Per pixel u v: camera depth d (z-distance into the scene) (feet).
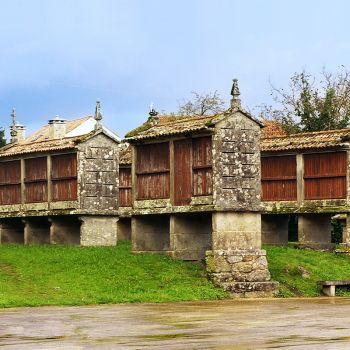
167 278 123.54
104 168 158.92
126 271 125.18
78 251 138.51
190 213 130.62
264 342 74.13
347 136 155.74
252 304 111.24
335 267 141.08
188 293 119.03
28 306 106.22
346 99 236.43
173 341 75.31
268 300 118.93
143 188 138.82
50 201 163.02
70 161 159.53
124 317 94.53
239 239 128.47
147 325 87.04
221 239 127.24
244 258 127.03
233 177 128.67
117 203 159.84
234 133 129.18
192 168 131.23
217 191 127.34
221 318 93.40
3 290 114.11
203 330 82.64
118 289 118.11
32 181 167.12
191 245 134.41
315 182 159.84
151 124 151.23
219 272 125.18
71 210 157.79
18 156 169.89
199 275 126.72
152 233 140.36
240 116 129.59
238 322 89.35
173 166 134.10
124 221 182.91
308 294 128.36
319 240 162.20
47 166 163.84
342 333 79.87
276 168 164.35
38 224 170.30
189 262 131.85
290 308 105.50
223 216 127.65
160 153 136.56
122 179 181.37
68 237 164.35
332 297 125.70
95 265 127.13
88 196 157.28
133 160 140.36
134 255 134.31
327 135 161.07
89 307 105.81
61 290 115.85
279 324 87.45
